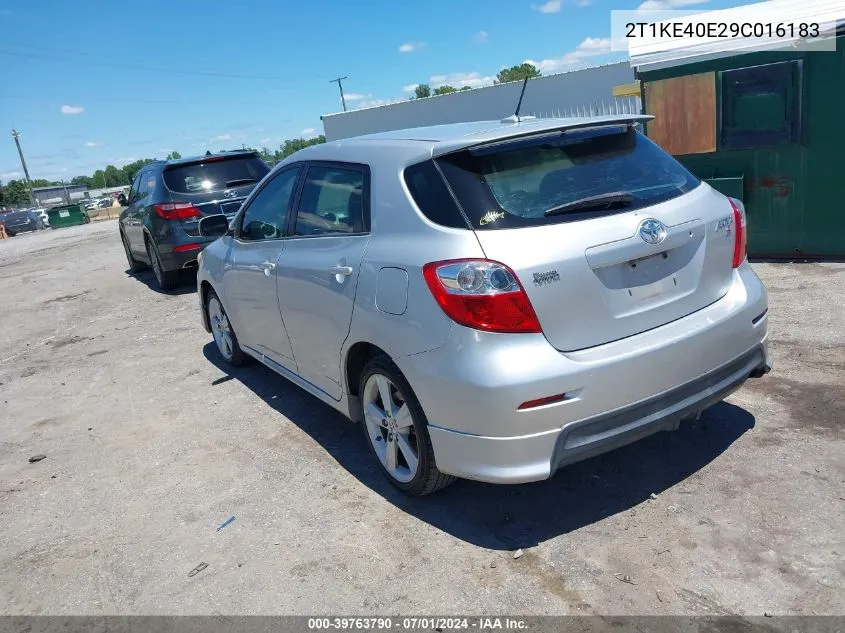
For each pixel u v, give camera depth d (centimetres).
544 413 283
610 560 297
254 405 518
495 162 313
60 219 3972
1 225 3644
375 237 344
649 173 337
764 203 729
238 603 298
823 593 265
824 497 320
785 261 730
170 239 937
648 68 756
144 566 334
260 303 471
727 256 341
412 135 372
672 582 280
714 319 324
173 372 626
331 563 318
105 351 732
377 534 336
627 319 304
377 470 398
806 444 367
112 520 380
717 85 725
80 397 594
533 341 285
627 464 370
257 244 475
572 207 301
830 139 681
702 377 319
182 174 945
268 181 484
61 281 1256
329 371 398
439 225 307
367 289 339
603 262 295
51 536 372
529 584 289
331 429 462
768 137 707
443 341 295
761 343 350
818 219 705
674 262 319
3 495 426
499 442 287
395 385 334
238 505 378
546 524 328
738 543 297
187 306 897
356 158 380
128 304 960
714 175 750
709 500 329
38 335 848
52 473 450
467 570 302
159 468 436
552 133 329
